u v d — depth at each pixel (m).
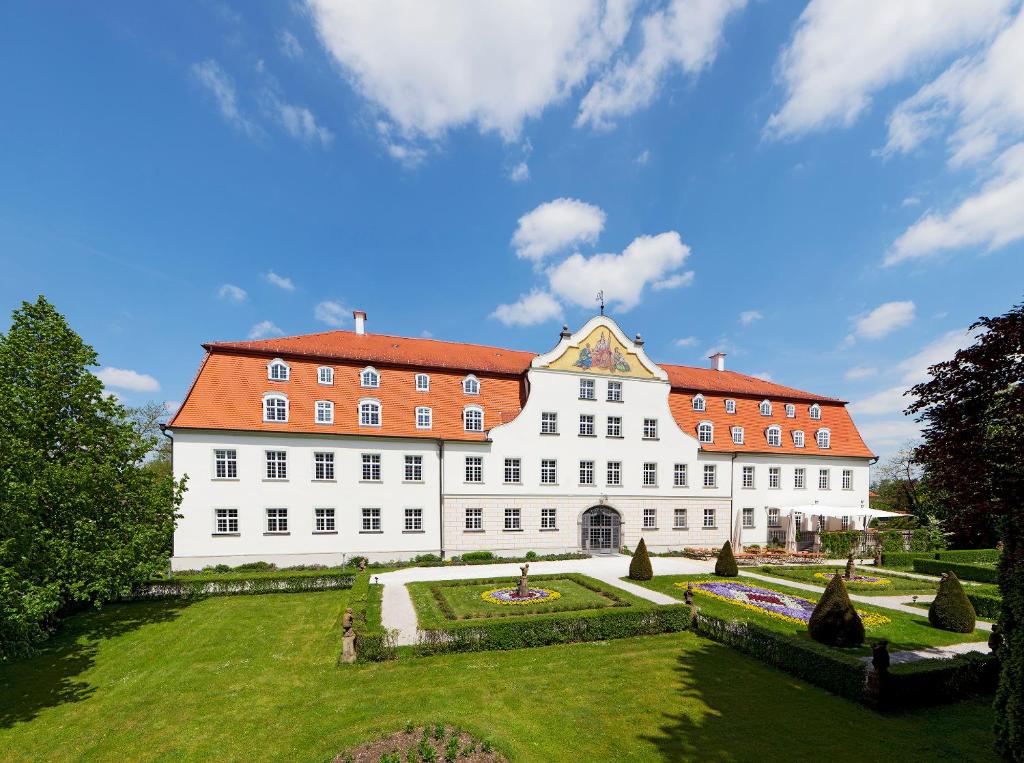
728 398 42.56
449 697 12.46
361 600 19.88
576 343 35.91
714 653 15.73
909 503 49.78
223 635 17.56
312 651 15.97
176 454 27.77
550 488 34.50
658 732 10.84
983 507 9.77
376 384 32.81
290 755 10.05
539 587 23.77
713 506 38.84
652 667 14.55
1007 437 9.48
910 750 10.15
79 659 15.44
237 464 28.67
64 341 18.61
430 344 39.25
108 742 10.73
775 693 12.86
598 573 28.41
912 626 19.16
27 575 14.82
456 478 32.75
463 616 18.69
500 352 41.41
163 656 15.62
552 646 16.31
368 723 11.16
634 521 36.38
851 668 12.56
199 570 27.59
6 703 12.61
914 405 11.06
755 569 31.06
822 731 10.92
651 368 37.50
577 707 11.98
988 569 29.16
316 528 29.89
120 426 19.95
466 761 9.57
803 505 41.72
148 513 19.53
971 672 12.70
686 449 38.06
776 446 41.53
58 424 17.83
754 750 10.14
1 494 13.46
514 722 11.18
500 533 33.34
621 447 36.38
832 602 16.62
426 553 31.84
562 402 35.22
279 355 31.19
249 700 12.52
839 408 45.97
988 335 9.72
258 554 28.75
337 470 30.47
